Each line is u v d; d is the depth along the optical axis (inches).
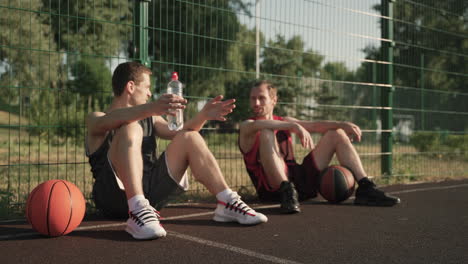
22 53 293.3
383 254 79.1
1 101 199.3
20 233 97.2
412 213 123.9
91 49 286.4
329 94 210.2
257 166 139.3
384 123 221.8
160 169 105.2
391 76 222.8
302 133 124.7
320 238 91.7
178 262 73.7
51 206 88.8
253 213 105.2
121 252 80.3
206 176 107.2
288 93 211.8
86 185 166.7
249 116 222.2
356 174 141.1
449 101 275.4
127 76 106.9
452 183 209.5
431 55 268.1
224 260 74.9
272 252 80.3
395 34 241.4
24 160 263.4
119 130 96.1
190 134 105.0
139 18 150.3
